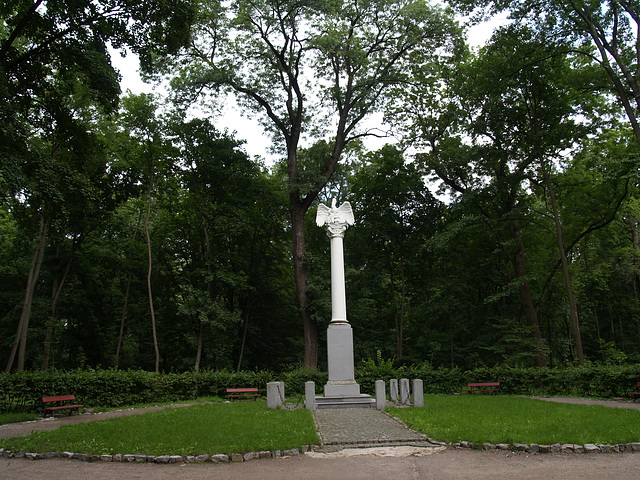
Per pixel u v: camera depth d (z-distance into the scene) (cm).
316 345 2872
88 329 3456
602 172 2802
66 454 927
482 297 3744
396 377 2419
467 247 3372
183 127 3091
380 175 3550
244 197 3284
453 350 3450
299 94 3144
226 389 2305
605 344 2780
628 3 2175
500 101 2595
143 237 3553
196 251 3494
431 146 3194
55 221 1952
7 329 3197
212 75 2811
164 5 1711
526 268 3269
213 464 863
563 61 2653
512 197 3011
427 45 2912
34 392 1725
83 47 1767
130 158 2947
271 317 3644
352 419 1393
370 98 3081
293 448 948
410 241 3494
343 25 2927
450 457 891
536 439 964
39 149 1734
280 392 1745
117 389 1978
